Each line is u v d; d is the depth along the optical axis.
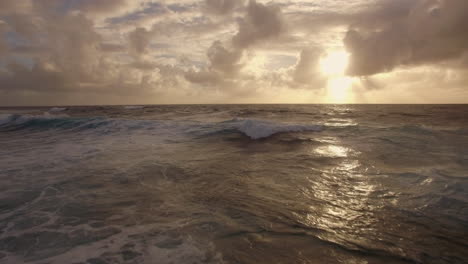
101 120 15.56
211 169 6.57
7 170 6.43
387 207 4.19
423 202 4.34
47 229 3.56
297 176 5.96
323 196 4.71
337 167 6.66
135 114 29.97
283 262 2.80
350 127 12.84
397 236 3.32
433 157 7.24
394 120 18.70
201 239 3.27
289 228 3.54
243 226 3.59
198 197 4.70
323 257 2.89
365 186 5.20
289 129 12.61
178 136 11.61
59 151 8.70
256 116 25.08
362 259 2.85
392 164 6.70
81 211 4.13
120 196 4.76
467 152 7.72
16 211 4.14
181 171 6.39
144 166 6.84
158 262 2.80
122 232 3.46
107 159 7.59
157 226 3.62
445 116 21.77
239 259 2.85
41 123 15.61
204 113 30.66
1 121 16.42
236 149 9.10
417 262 2.80
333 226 3.59
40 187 5.23
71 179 5.73
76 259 2.88
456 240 3.21
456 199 4.38
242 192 4.95
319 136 11.20
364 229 3.51
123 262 2.81
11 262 2.84
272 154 8.31
